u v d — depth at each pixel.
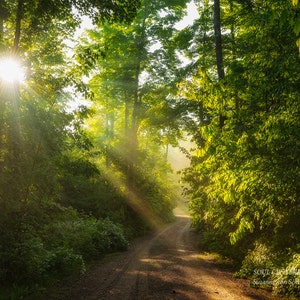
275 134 6.98
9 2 8.87
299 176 6.98
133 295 7.71
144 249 17.42
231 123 9.23
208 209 12.55
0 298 6.90
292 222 9.19
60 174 9.91
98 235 15.67
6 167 8.27
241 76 9.20
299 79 7.56
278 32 8.06
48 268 9.73
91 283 9.04
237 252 12.21
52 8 8.45
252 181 7.55
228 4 17.50
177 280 9.29
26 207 8.89
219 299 7.20
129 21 9.38
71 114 9.55
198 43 19.00
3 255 8.10
